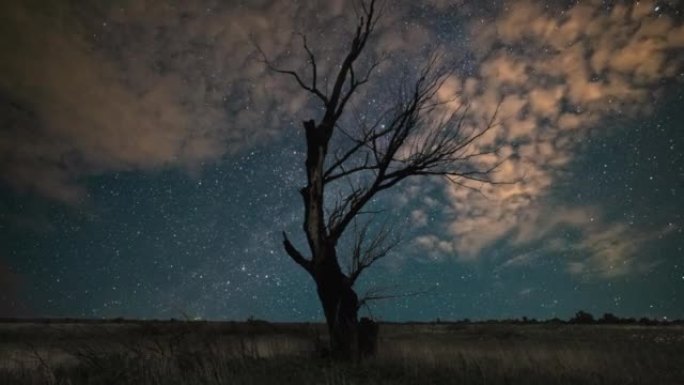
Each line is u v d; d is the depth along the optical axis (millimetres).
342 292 13234
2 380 8867
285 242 14070
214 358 9219
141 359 9281
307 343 14977
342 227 13656
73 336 11578
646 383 10367
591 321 52406
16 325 37000
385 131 14164
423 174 13844
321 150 14328
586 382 10203
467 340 26641
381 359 12414
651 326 44062
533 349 15852
